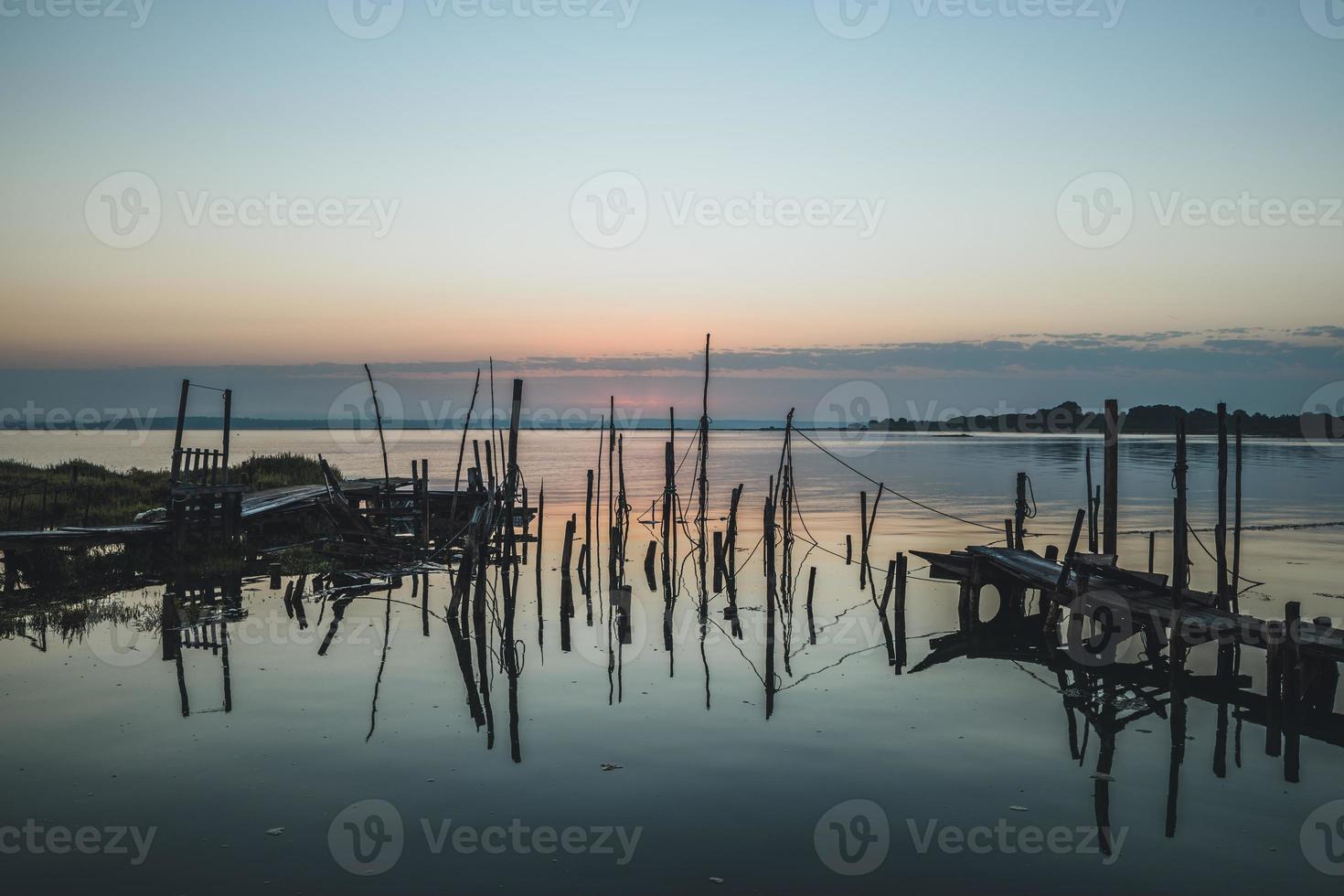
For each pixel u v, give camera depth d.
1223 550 19.11
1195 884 9.26
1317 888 9.19
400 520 32.88
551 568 30.70
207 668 16.69
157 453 117.69
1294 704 13.36
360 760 12.31
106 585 24.86
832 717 14.38
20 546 22.80
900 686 16.30
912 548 35.75
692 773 11.97
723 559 31.56
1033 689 16.22
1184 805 11.23
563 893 8.87
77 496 36.19
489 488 30.58
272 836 10.02
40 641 18.56
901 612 20.14
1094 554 19.66
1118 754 13.01
